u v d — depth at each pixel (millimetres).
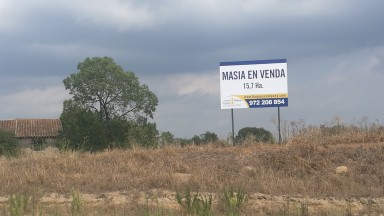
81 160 16062
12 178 14258
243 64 19062
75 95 44000
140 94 44531
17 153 18953
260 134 19234
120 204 12055
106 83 42969
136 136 37906
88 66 43625
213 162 15406
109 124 41062
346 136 17141
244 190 12375
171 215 10695
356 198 12258
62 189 13258
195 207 10797
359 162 14727
